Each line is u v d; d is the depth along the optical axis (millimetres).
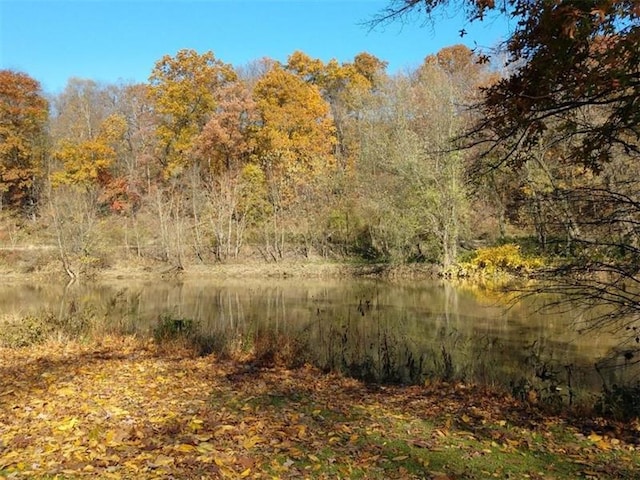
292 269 31484
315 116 41562
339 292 24328
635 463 5066
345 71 48594
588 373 10125
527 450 5387
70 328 12391
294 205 35719
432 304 19891
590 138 5621
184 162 40750
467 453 5172
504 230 26734
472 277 25875
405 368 10664
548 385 9297
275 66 42906
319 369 9961
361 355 11742
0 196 41344
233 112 38406
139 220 38281
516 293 13805
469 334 14141
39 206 37969
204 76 42656
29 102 43875
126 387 7344
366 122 32438
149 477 4160
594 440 5766
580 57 4547
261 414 6230
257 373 8992
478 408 7238
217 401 6777
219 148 38250
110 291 25734
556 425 6438
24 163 43438
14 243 34500
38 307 19047
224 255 34312
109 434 5070
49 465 4352
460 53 25156
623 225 6953
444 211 27203
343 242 35156
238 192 35625
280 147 37281
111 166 46344
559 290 7246
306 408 6668
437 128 25484
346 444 5285
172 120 43906
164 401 6656
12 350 10555
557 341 13078
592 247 7234
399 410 6969
